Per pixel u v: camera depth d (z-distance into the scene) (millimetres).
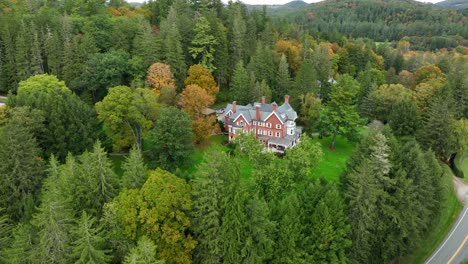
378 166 37188
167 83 68625
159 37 77562
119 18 88500
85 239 26375
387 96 76500
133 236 30688
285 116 65375
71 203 32656
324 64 88938
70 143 49375
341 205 35312
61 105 50219
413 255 42031
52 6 101875
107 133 57375
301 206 35969
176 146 49719
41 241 26688
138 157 35562
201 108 60719
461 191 54781
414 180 39469
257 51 82312
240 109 67500
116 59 69938
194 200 33375
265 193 38312
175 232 31141
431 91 74562
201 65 77312
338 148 67812
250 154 41531
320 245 33969
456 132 58594
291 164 40281
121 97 52656
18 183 40219
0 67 76375
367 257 37094
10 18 80438
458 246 43344
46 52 75438
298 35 120938
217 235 31781
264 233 32719
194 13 97688
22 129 41500
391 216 37062
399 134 63375
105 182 33812
